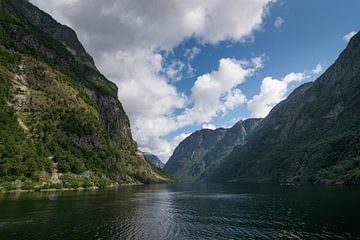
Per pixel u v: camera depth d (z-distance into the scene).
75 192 168.00
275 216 88.31
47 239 59.91
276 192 177.75
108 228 71.31
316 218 80.62
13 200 117.56
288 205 111.00
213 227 73.88
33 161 183.88
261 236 63.88
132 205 117.31
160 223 79.31
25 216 84.12
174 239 61.66
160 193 190.88
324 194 143.12
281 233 65.75
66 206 105.19
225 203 127.69
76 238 61.12
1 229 68.00
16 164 172.62
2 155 175.00
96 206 108.88
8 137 190.50
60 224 74.44
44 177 184.88
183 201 138.38
